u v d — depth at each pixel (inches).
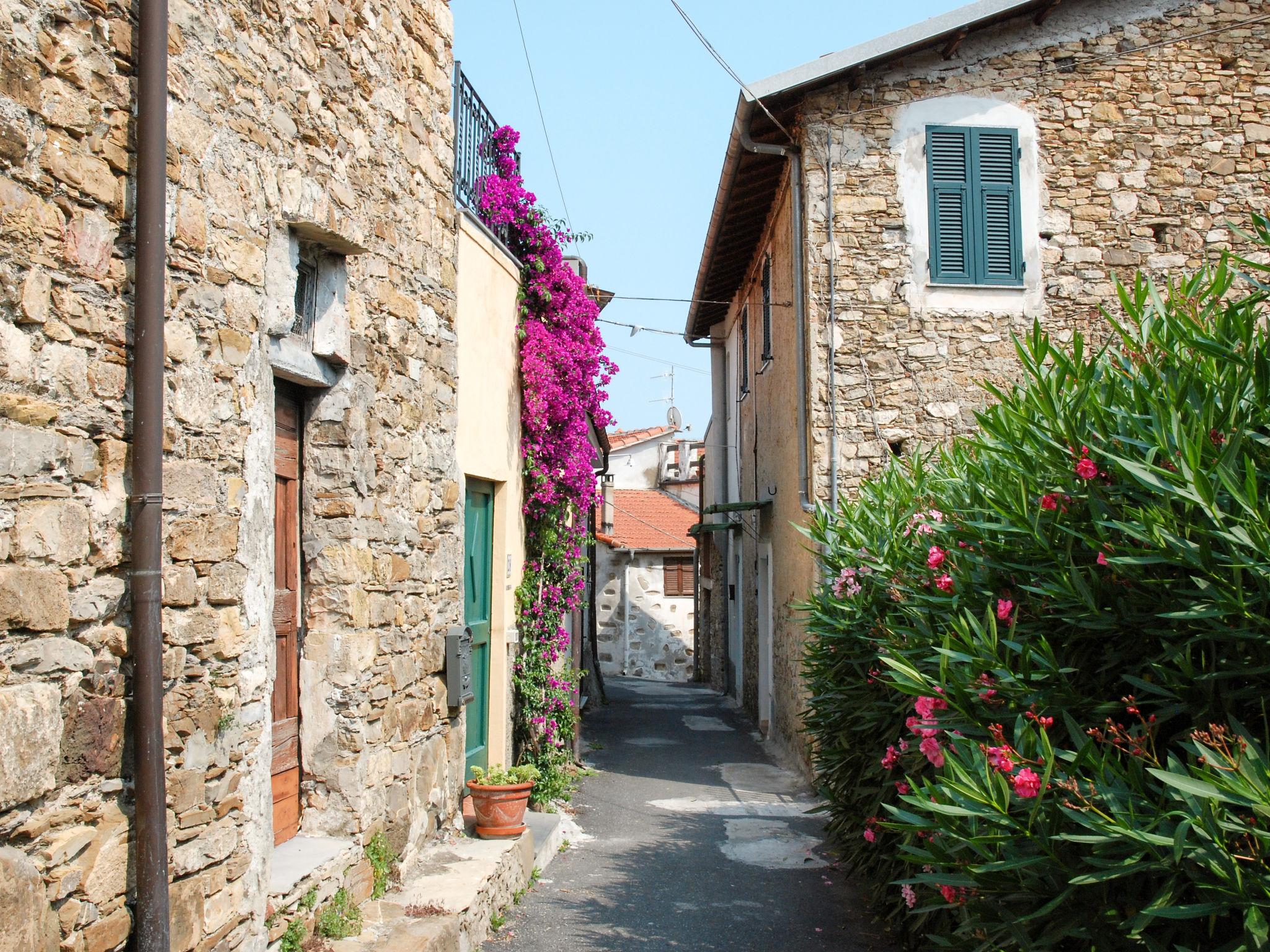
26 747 100.1
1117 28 393.4
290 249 160.4
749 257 561.3
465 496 271.6
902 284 383.2
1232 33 394.3
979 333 383.2
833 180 385.1
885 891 213.3
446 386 237.3
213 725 133.3
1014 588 158.7
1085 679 140.9
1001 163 388.8
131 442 118.8
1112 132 390.6
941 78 389.7
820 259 382.9
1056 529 145.6
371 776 188.4
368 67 194.1
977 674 139.8
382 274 201.0
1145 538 121.5
